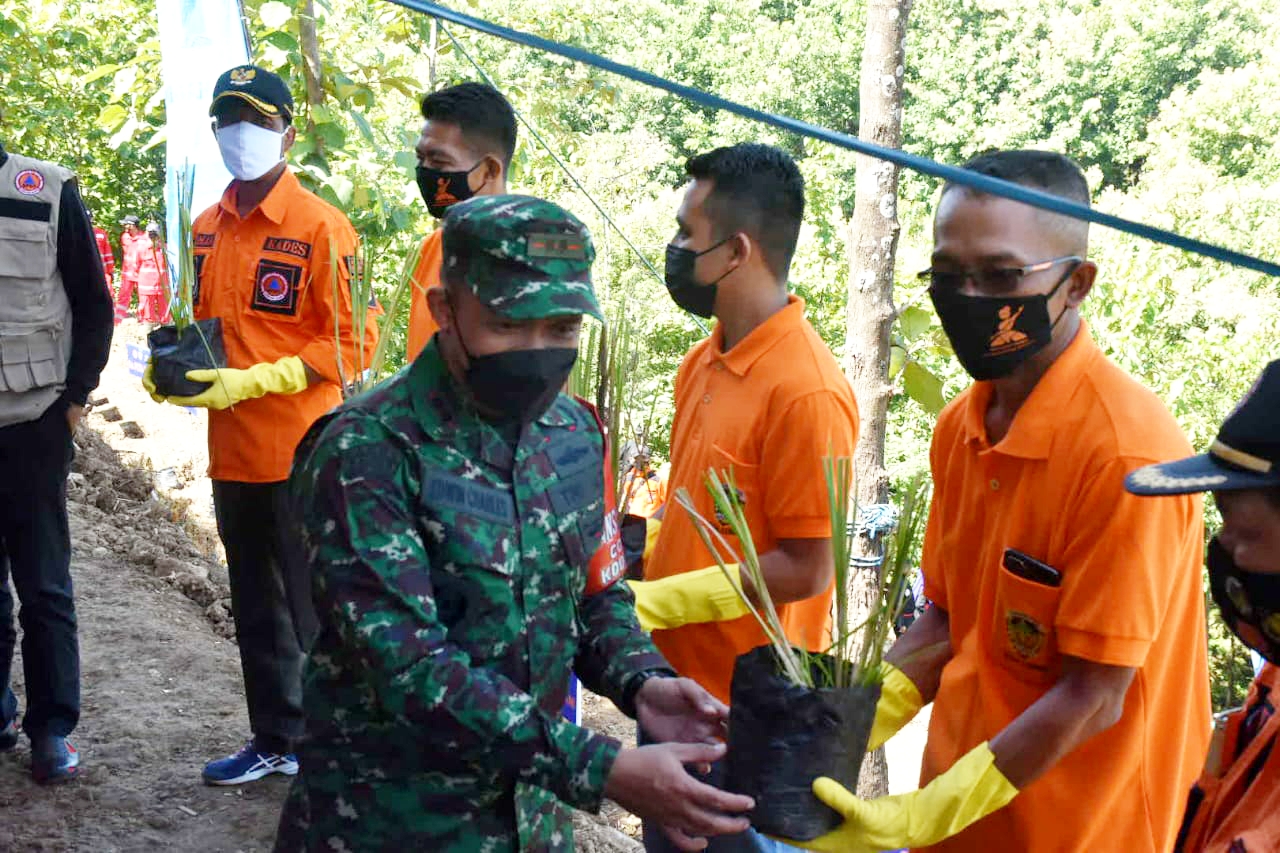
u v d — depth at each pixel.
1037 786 2.10
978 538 2.20
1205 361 12.39
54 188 3.56
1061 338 2.05
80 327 3.68
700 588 2.69
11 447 3.58
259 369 3.61
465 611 1.88
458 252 1.81
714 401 2.81
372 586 1.80
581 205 11.33
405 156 6.47
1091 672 1.94
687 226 2.75
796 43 39.50
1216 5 37.34
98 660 4.78
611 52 35.81
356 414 1.86
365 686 1.89
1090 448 1.96
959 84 39.09
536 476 1.96
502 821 1.95
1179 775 2.14
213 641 5.31
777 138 36.56
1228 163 27.00
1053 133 37.88
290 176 3.78
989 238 1.97
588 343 3.45
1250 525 1.49
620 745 1.82
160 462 10.55
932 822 1.93
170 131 6.28
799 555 2.67
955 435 2.30
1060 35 38.22
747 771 1.91
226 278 3.74
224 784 3.87
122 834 3.56
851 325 5.72
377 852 1.91
